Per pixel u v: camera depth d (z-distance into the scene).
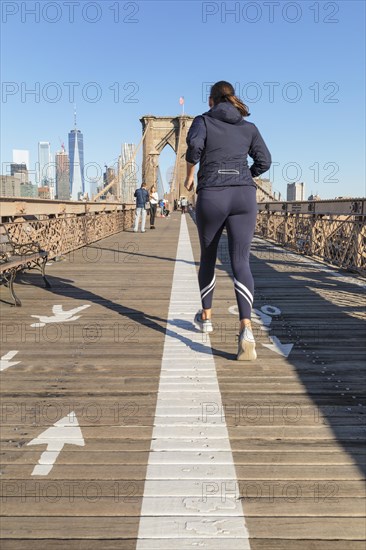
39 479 1.69
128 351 3.12
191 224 21.88
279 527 1.44
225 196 2.78
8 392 2.46
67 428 2.06
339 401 2.35
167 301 4.75
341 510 1.52
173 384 2.55
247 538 1.40
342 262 7.28
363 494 1.61
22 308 4.43
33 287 5.53
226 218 2.87
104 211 13.22
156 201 17.47
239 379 2.62
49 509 1.53
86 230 10.73
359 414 2.20
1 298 4.89
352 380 2.62
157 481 1.67
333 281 6.06
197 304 4.61
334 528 1.44
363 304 4.64
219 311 4.34
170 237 13.67
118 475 1.71
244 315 2.87
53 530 1.43
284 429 2.05
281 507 1.53
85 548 1.36
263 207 14.26
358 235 6.65
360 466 1.77
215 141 2.76
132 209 20.23
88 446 1.91
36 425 2.09
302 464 1.78
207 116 2.77
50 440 1.96
